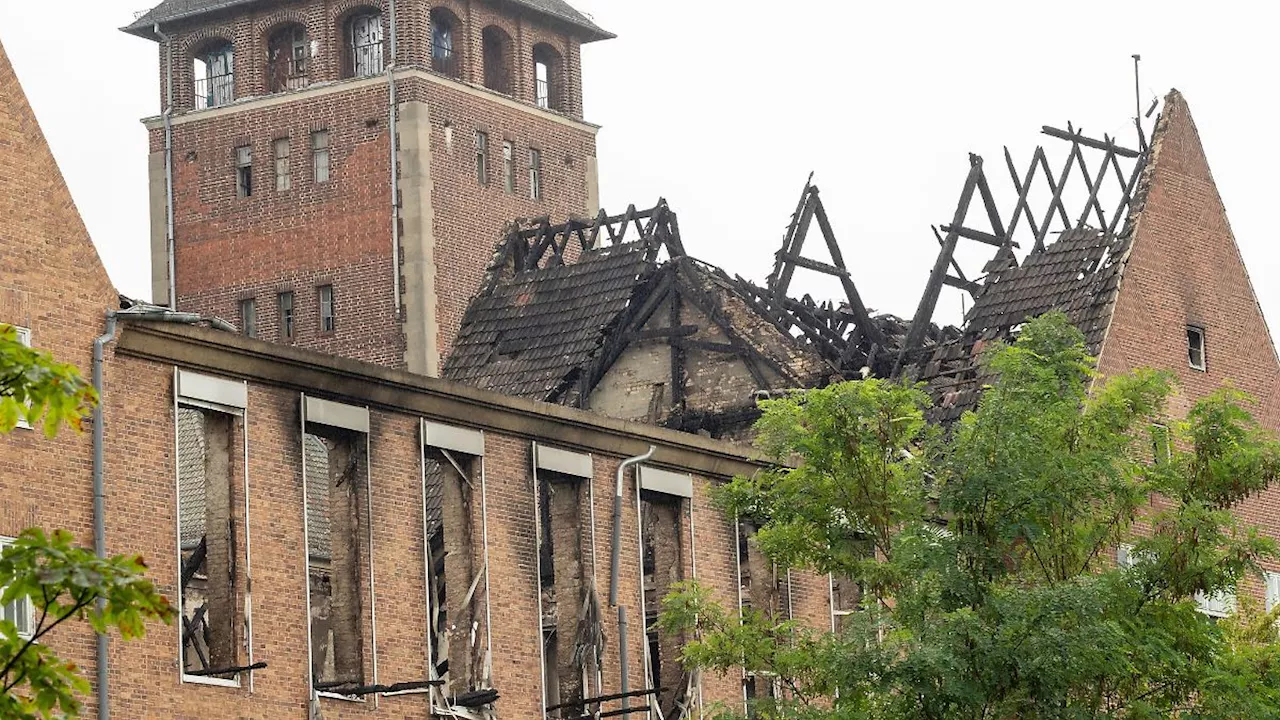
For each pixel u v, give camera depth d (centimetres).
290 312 7738
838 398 3575
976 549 3450
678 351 5831
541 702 4022
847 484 3572
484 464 3991
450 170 7700
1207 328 5753
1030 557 3612
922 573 3459
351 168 7688
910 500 3584
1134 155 6241
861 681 3416
